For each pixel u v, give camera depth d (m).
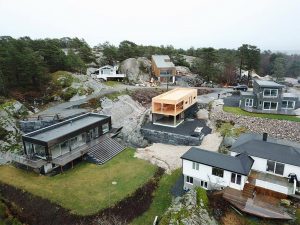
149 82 79.50
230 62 88.38
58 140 34.69
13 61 49.22
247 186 27.69
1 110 41.97
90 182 31.52
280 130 43.00
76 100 55.78
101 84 66.62
